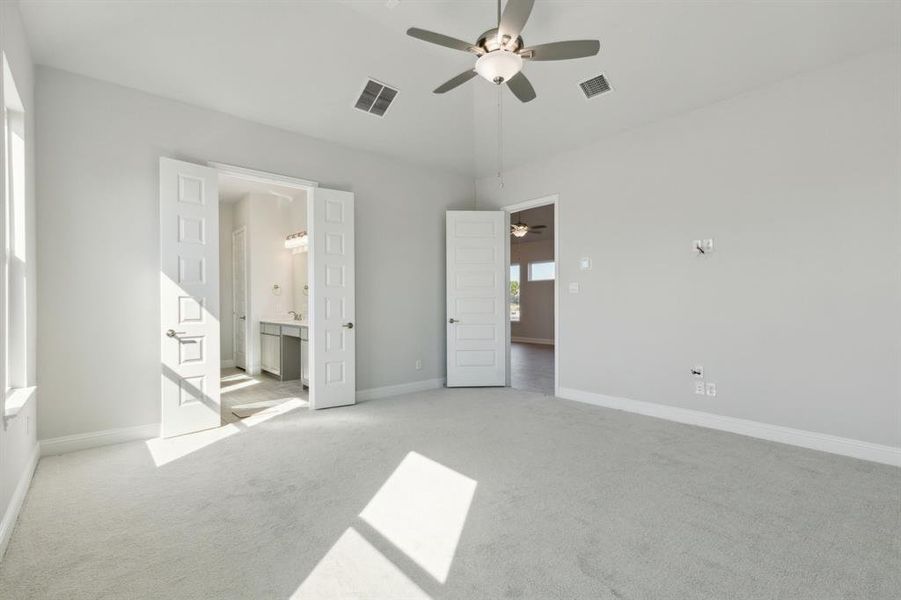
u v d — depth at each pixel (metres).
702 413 3.86
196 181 3.65
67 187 3.17
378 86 4.16
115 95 3.38
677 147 4.02
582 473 2.81
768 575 1.77
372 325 5.00
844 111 3.12
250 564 1.85
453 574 1.79
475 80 4.43
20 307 2.69
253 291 6.58
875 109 3.00
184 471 2.84
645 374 4.26
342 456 3.12
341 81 3.98
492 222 5.60
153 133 3.54
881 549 1.95
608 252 4.56
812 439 3.27
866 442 3.04
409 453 3.18
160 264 3.51
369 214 4.98
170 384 3.52
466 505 2.38
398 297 5.23
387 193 5.15
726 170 3.71
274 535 2.08
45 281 3.08
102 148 3.32
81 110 3.24
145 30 3.08
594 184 4.69
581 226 4.81
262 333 6.56
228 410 4.40
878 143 2.99
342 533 2.10
